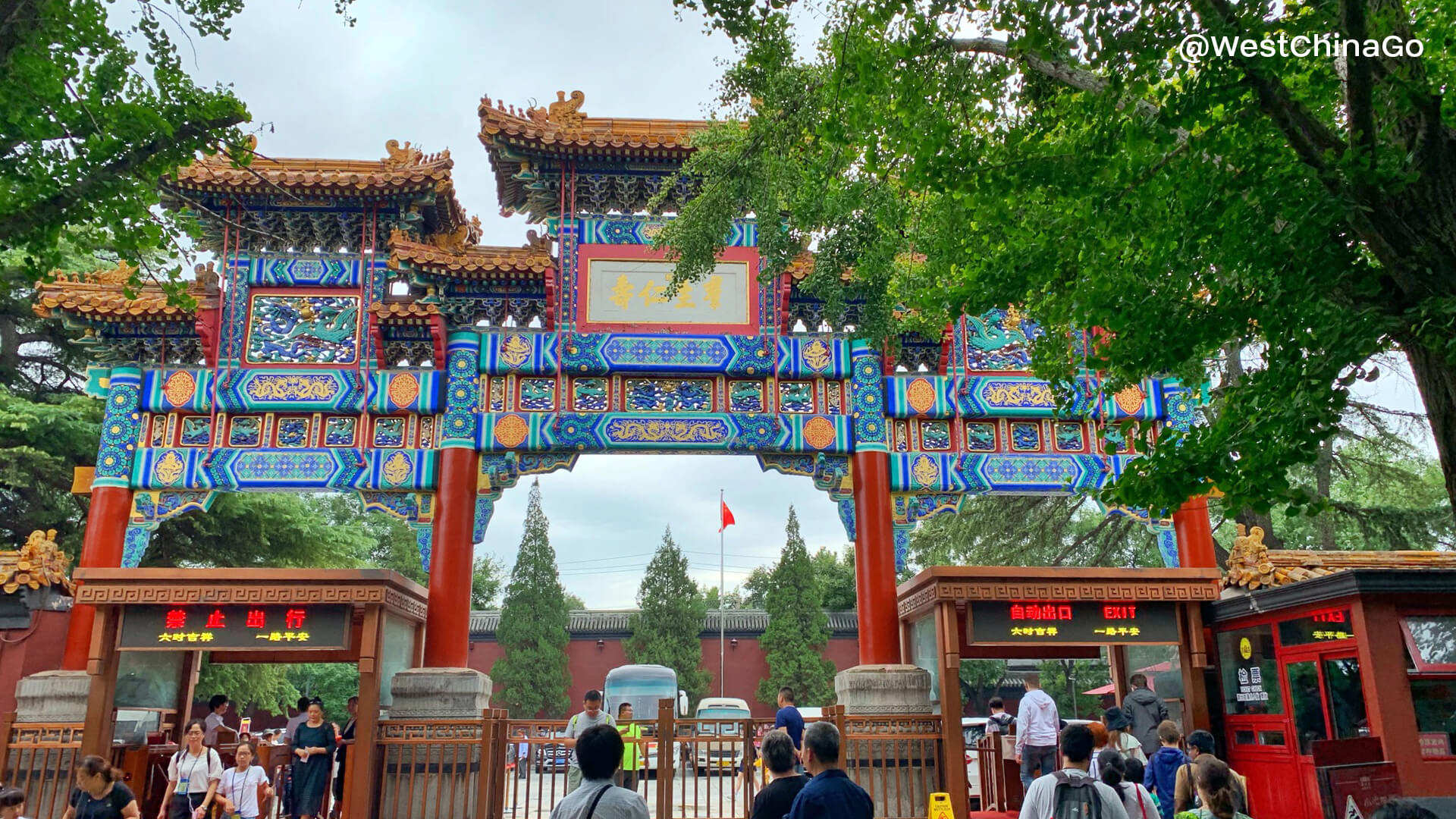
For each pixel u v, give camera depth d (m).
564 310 18.50
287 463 17.70
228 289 18.50
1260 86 8.02
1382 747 12.53
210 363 18.00
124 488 17.45
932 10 9.48
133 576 14.82
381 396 18.00
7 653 16.25
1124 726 14.14
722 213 13.66
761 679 46.72
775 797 7.24
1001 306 10.77
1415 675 13.20
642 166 18.89
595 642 48.78
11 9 9.55
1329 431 7.59
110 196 10.30
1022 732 14.58
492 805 14.92
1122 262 9.88
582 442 17.97
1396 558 16.31
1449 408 7.66
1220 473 8.11
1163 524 18.34
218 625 14.95
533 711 44.88
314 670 46.12
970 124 10.98
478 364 18.22
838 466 18.45
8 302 24.77
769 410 18.41
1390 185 7.52
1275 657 15.23
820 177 13.31
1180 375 11.47
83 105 9.98
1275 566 15.62
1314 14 7.79
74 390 26.97
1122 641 15.52
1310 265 8.05
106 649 14.77
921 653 17.11
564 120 19.00
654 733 15.10
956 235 12.54
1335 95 9.16
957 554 31.00
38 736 15.38
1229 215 8.42
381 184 18.48
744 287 18.89
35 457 23.47
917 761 15.47
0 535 25.25
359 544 29.42
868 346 18.56
